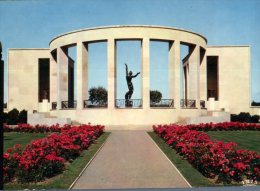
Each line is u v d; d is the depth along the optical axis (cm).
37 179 1505
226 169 1494
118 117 3869
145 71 3900
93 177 1605
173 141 2341
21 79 5406
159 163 1884
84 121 3978
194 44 4241
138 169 1755
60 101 4334
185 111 4066
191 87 4347
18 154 1612
